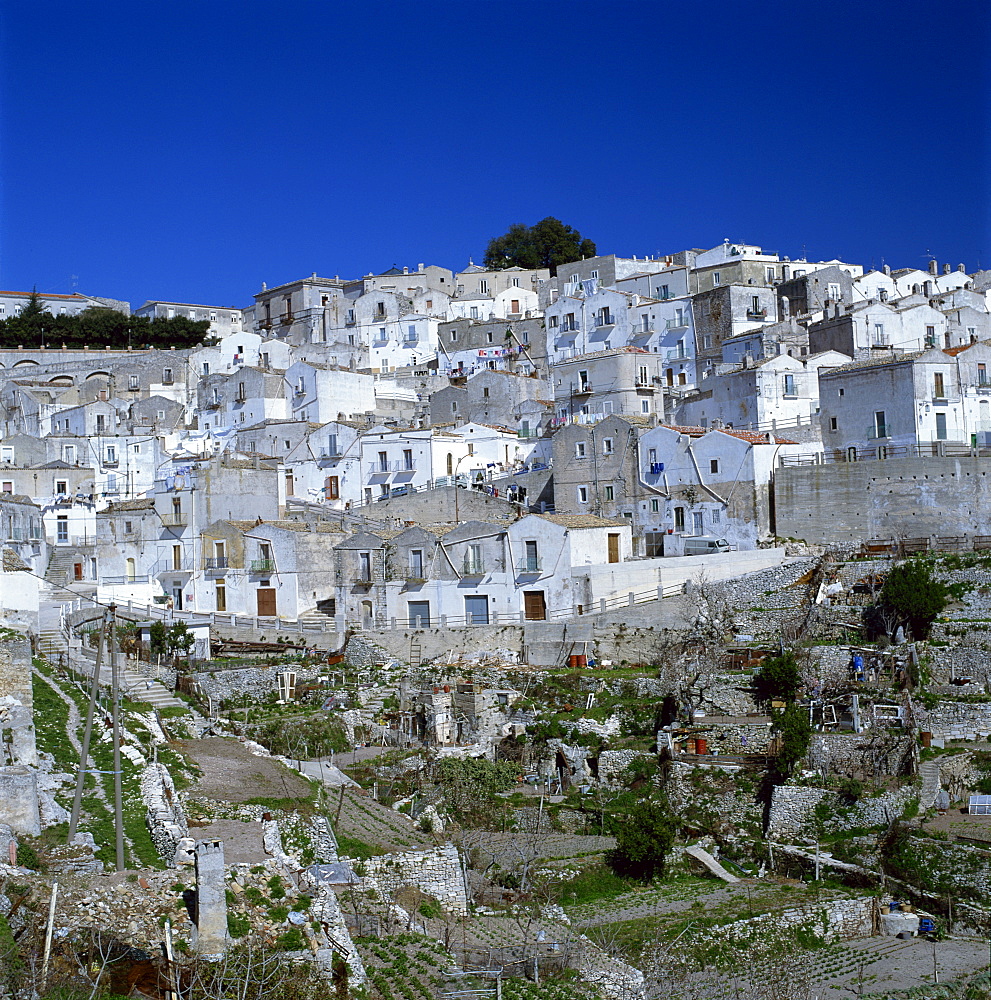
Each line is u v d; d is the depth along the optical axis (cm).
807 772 6022
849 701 6450
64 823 4075
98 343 17100
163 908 3209
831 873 5525
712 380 10531
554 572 8225
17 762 4416
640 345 13162
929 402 8688
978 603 7094
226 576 9400
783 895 5209
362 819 5106
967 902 5134
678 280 14225
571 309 13900
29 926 3073
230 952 3066
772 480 8594
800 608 7450
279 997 2962
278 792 4809
